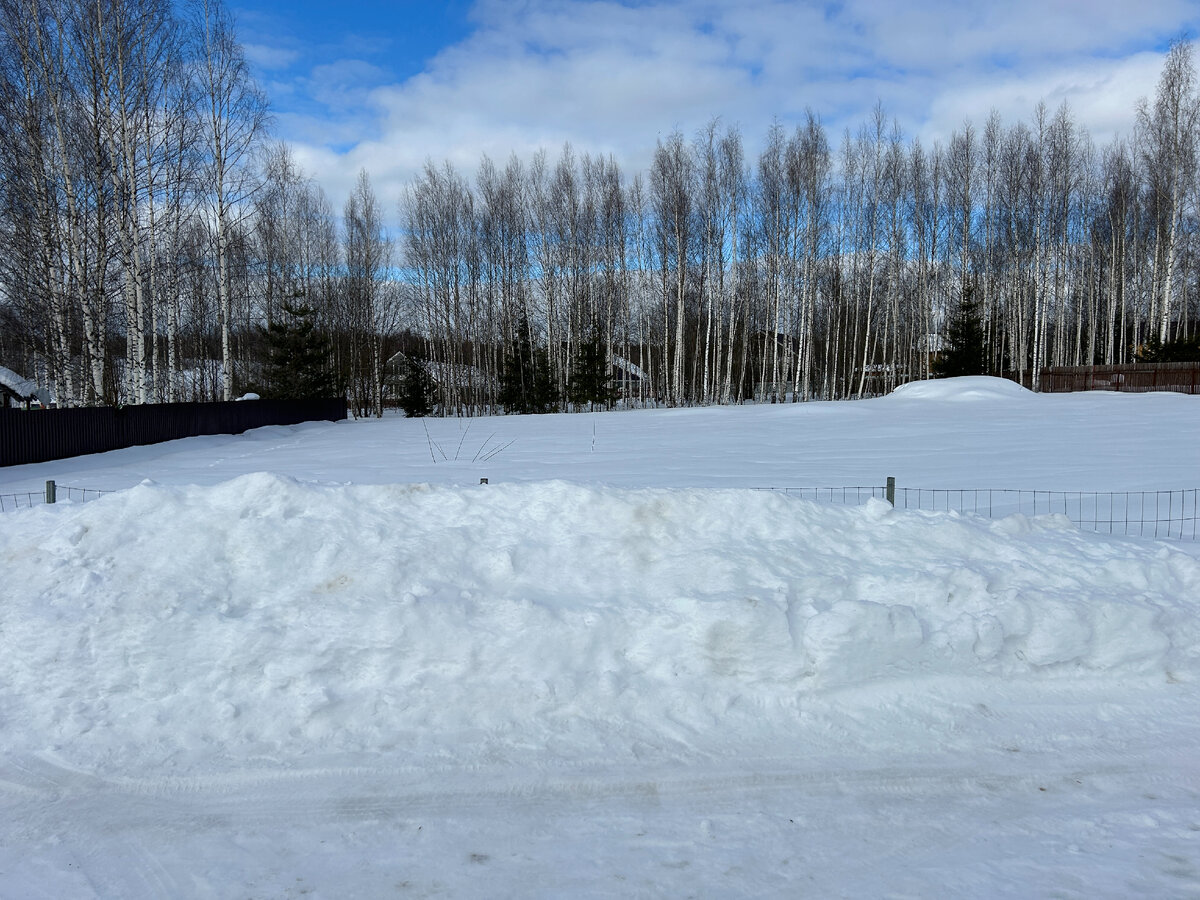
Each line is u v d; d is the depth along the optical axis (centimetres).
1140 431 1669
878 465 1303
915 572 433
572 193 4150
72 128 1869
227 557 416
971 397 2652
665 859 274
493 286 4447
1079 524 775
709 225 3844
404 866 270
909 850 281
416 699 364
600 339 4253
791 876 265
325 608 387
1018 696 398
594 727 359
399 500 461
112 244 1961
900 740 359
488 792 315
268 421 2639
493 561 423
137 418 1908
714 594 404
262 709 357
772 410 2616
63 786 319
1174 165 3419
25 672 371
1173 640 420
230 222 2573
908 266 4459
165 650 373
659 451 1599
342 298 4281
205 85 2441
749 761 340
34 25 1786
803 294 4109
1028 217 3841
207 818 299
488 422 2747
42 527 434
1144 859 275
